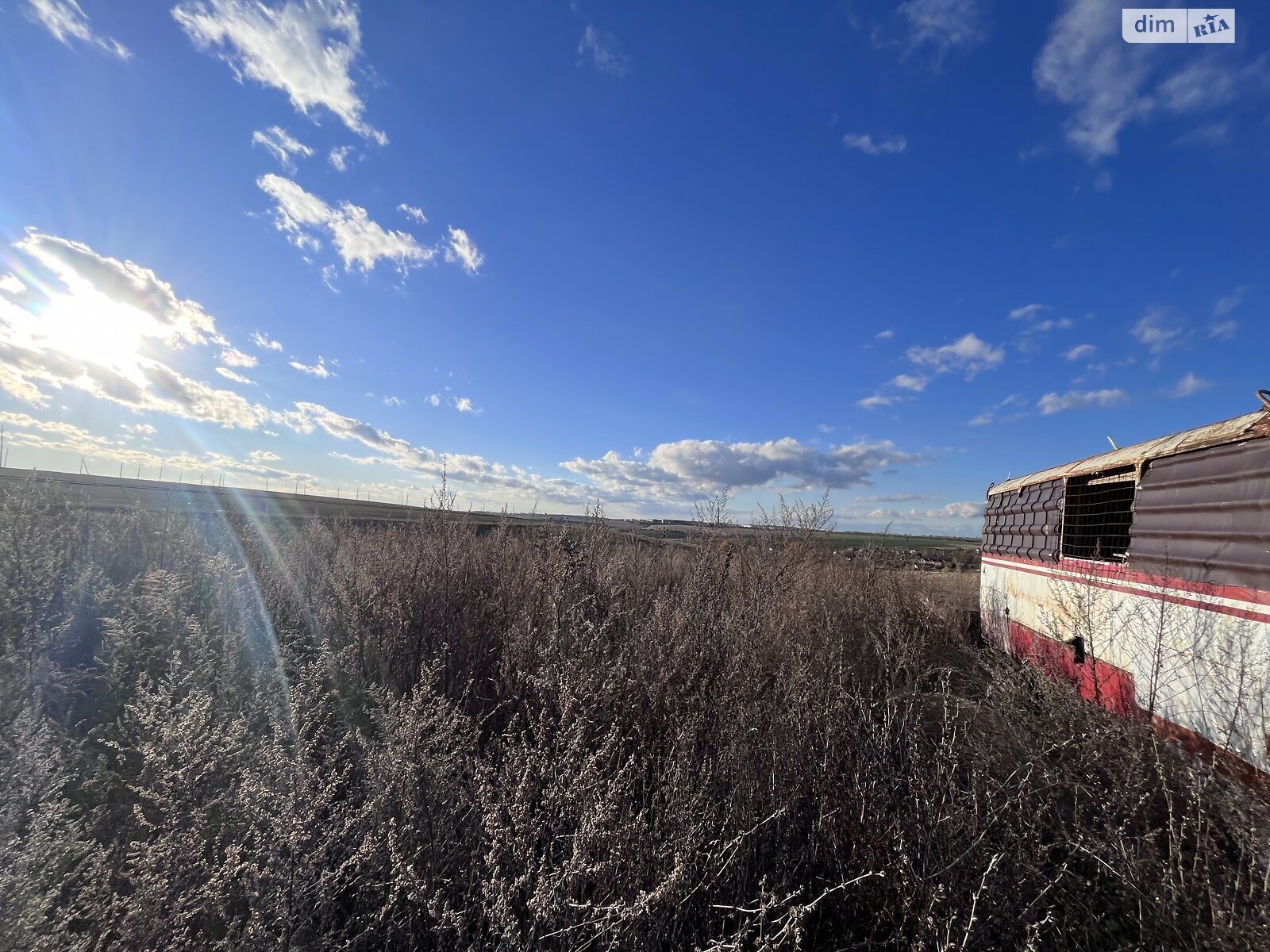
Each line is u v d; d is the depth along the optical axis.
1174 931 2.58
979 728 4.11
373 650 5.31
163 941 2.13
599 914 2.38
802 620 5.62
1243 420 3.72
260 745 3.08
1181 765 3.50
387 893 2.53
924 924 2.56
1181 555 4.11
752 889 2.79
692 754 3.20
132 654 4.39
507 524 8.52
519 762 2.93
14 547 5.43
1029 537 7.03
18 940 2.04
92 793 3.08
